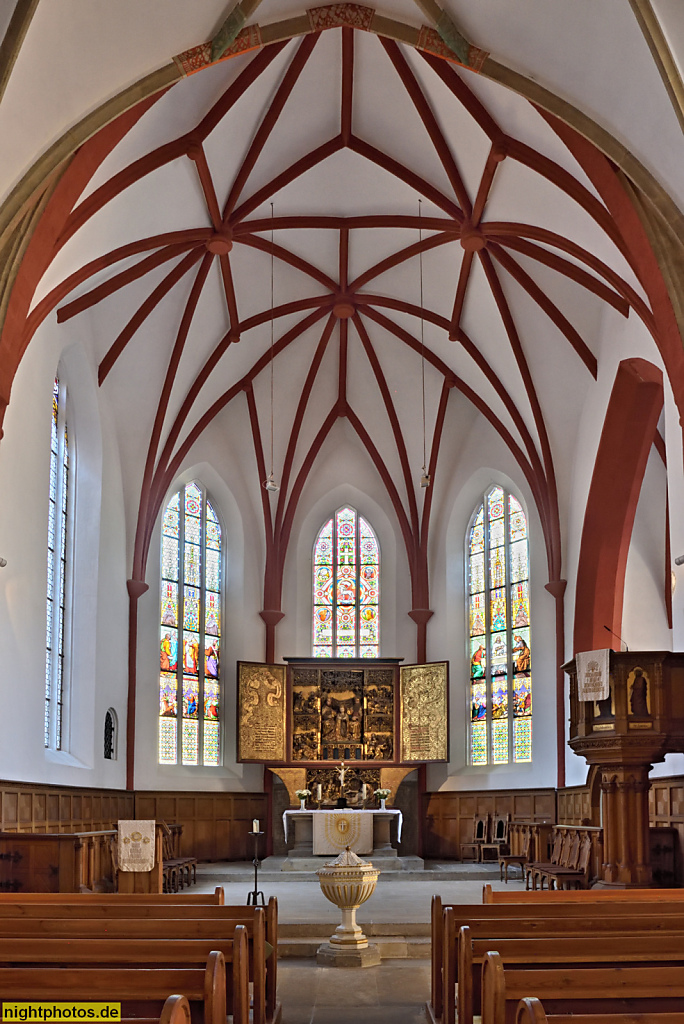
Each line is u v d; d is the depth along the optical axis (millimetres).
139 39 11102
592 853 15133
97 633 19266
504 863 18500
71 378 18906
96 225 15180
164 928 6828
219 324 21219
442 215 18703
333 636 25109
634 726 13500
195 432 22859
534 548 22938
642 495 22297
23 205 11375
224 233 18156
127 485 21281
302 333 23062
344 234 19891
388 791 22156
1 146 10648
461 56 12484
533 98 12516
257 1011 7465
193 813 22125
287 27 12492
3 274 12414
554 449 21703
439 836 23359
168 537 23062
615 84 11438
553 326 19891
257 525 24688
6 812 13820
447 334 22094
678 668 13766
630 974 5160
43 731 15828
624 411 18734
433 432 24344
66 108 11125
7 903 7727
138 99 11883
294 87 16062
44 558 16016
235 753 23203
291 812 21609
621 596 20734
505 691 23375
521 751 22781
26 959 5836
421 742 23203
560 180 15078
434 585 24844
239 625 24141
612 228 14648
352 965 11594
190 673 23062
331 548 25547
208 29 11719
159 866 14109
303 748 23469
